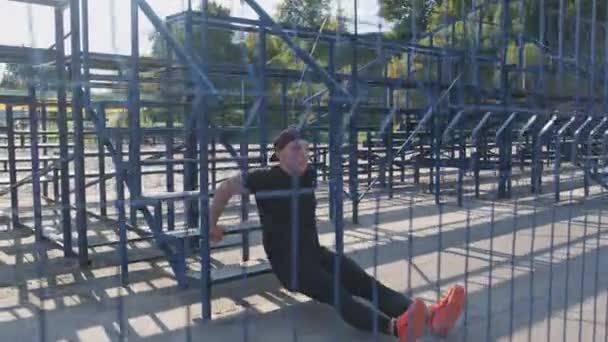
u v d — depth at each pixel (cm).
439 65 676
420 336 328
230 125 391
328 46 644
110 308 402
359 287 366
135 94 377
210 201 448
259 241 612
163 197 411
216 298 431
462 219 764
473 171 923
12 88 534
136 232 557
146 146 794
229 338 354
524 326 371
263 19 442
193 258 532
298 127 394
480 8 734
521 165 880
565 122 436
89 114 500
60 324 371
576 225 709
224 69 388
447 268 518
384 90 757
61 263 518
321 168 773
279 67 664
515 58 724
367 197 927
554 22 761
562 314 396
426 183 1093
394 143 980
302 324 380
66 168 525
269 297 434
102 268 505
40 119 824
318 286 353
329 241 615
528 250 588
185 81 395
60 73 441
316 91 664
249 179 370
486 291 446
